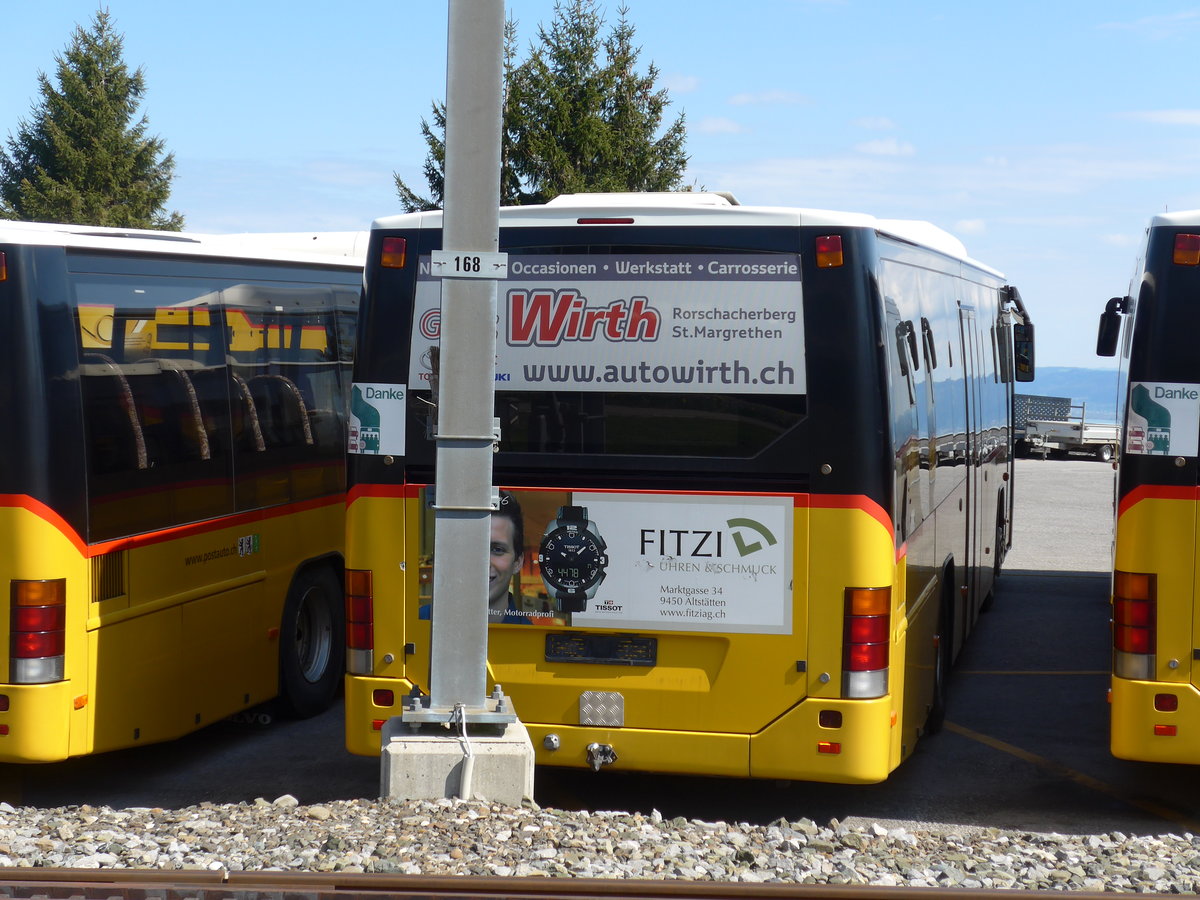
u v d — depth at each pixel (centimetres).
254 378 877
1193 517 655
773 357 635
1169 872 580
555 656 659
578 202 693
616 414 648
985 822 728
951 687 1057
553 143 2973
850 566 628
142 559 753
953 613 932
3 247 685
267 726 943
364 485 673
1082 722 951
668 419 644
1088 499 2617
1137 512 662
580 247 648
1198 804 764
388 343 670
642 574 648
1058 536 2048
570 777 805
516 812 612
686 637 646
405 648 671
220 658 834
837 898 525
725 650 643
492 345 620
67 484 695
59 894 515
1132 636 664
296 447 925
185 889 515
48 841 588
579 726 657
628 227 645
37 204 5372
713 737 645
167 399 782
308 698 950
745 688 641
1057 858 608
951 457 902
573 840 581
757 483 636
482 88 612
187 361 804
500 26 612
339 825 595
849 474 628
